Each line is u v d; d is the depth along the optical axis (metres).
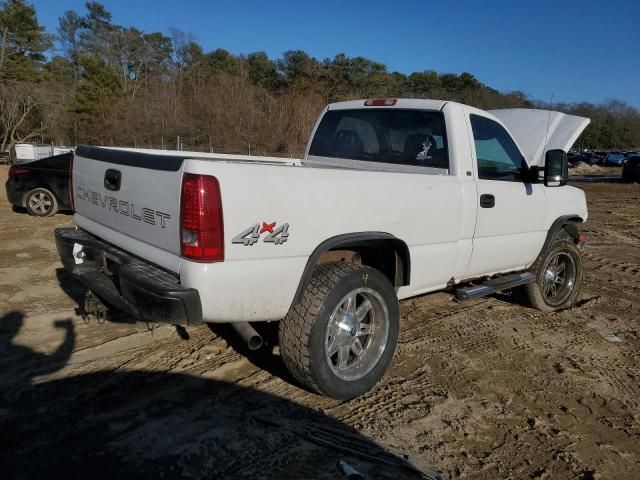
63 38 63.03
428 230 3.91
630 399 3.82
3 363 3.90
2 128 45.56
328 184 3.23
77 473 2.73
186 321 2.84
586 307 5.93
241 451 2.97
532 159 5.58
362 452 3.02
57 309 5.05
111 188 3.61
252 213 2.91
